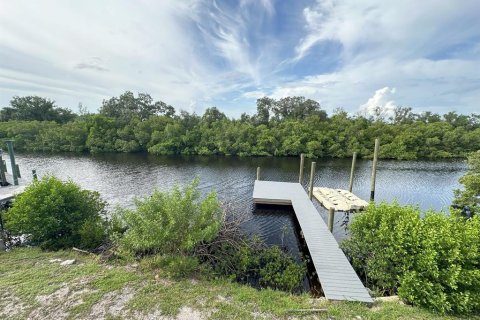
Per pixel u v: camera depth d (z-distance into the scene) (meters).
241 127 33.78
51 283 3.88
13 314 3.14
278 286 5.49
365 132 32.78
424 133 32.22
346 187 15.87
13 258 4.91
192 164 24.19
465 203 9.20
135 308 3.33
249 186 15.83
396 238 4.52
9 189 8.92
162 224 4.76
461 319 3.47
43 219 5.64
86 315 3.16
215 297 3.70
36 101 44.00
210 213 5.41
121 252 5.06
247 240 6.84
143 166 22.47
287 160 27.88
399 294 4.04
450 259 3.82
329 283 4.77
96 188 14.51
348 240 6.17
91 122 34.44
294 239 8.21
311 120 37.00
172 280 4.13
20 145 33.34
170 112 51.34
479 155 9.63
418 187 16.14
